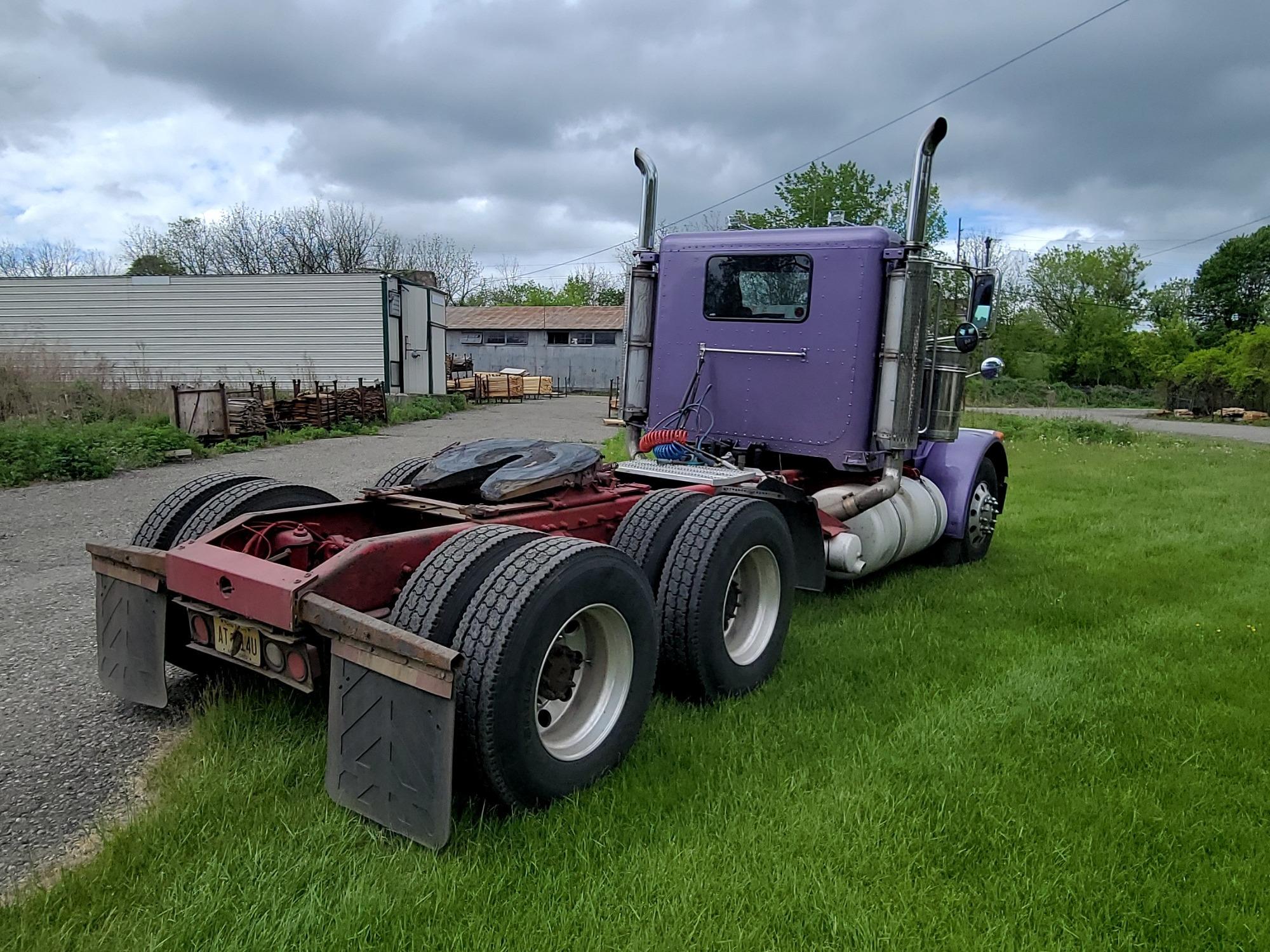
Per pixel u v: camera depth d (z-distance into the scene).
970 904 2.49
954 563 6.74
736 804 2.95
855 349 5.21
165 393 14.85
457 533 3.38
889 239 5.17
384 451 13.96
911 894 2.49
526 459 4.08
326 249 44.19
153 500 8.93
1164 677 4.29
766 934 2.32
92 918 2.30
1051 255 66.81
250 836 2.64
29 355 14.93
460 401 26.73
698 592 3.69
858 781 3.13
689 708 3.81
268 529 3.56
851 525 5.44
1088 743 3.54
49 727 3.54
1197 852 2.78
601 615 3.11
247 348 23.39
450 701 2.45
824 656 4.52
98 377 15.24
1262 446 20.78
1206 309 69.12
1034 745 3.49
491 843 2.68
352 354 23.14
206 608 3.16
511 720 2.70
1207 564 6.79
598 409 28.47
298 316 23.14
